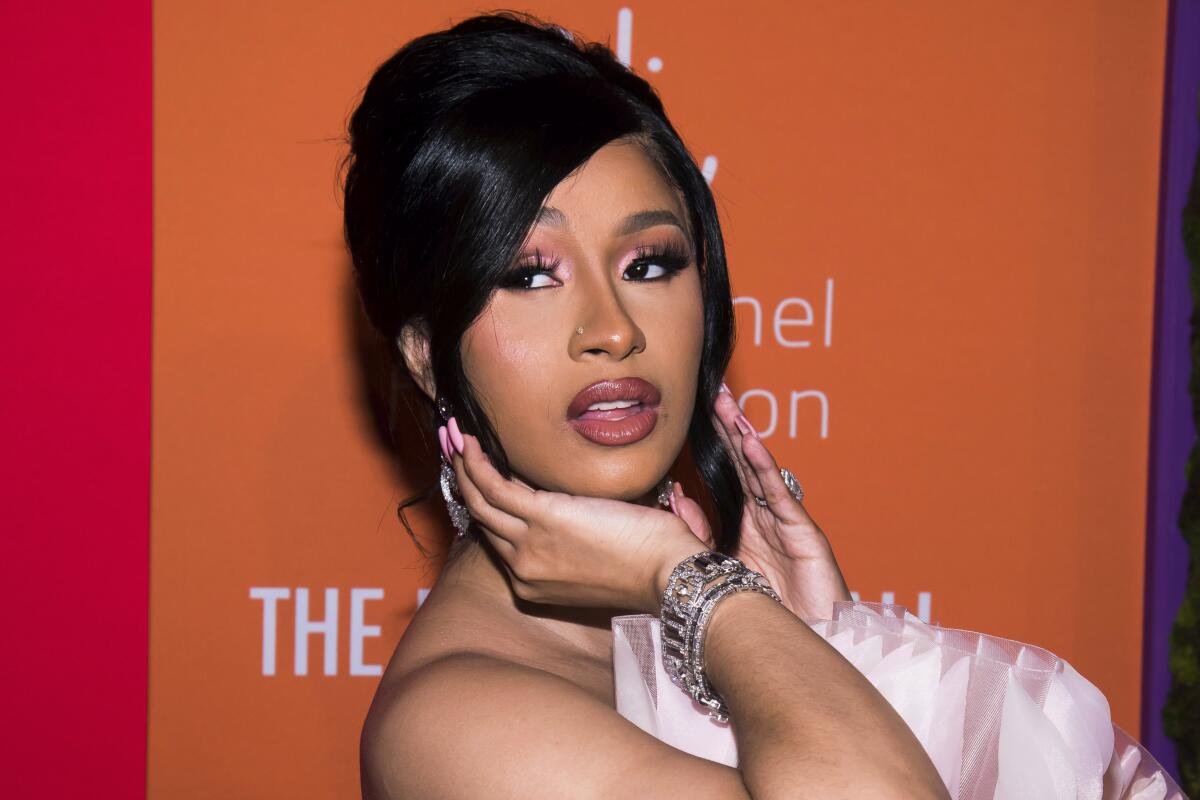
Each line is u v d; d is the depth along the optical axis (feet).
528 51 3.67
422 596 6.50
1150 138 6.72
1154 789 3.69
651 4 6.45
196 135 6.20
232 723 6.40
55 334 6.15
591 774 2.87
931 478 6.74
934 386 6.72
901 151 6.62
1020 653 3.69
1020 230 6.70
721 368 4.26
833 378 6.66
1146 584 6.82
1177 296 6.66
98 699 6.29
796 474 6.67
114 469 6.24
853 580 6.73
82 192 6.13
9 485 6.16
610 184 3.59
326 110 6.28
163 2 6.14
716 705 3.16
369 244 3.83
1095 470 6.81
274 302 6.31
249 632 6.40
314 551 6.43
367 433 6.42
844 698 2.79
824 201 6.61
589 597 3.42
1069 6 6.64
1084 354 6.77
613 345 3.50
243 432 6.34
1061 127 6.68
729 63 6.51
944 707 3.54
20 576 6.19
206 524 6.34
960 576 6.77
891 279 6.66
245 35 6.21
